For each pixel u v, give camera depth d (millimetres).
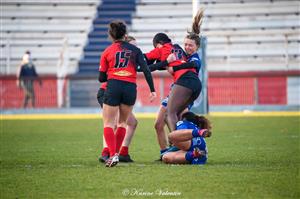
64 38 100188
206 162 37031
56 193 27500
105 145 37031
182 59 37594
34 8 113562
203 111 76062
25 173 33031
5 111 90500
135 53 35125
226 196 26438
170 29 109438
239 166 35000
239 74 90125
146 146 47344
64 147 46938
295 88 89938
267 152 42500
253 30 108500
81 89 92188
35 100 92062
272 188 28172
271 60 103062
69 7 113438
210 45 106062
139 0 113125
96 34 110000
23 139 53625
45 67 105812
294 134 55938
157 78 88062
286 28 108125
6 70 105500
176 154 36094
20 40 110250
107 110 34906
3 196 27000
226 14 109875
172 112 36844
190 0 112812
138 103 89688
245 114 82000
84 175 32031
